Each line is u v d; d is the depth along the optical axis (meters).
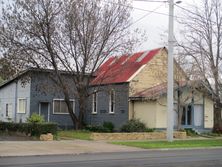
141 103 37.66
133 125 35.34
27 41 33.84
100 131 37.44
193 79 35.22
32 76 37.25
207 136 36.16
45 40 33.91
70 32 34.44
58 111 42.56
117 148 24.47
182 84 35.66
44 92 38.75
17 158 18.52
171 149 25.14
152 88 38.31
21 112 43.69
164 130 36.41
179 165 16.27
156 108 36.19
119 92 39.12
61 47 34.56
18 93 44.53
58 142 26.91
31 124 30.05
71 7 34.09
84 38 34.72
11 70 34.03
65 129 39.22
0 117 48.00
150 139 31.66
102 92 41.84
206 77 34.53
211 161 17.97
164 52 39.97
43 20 33.47
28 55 33.91
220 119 39.03
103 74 38.91
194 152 23.16
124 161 17.48
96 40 35.22
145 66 38.97
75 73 35.91
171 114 29.12
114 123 39.91
